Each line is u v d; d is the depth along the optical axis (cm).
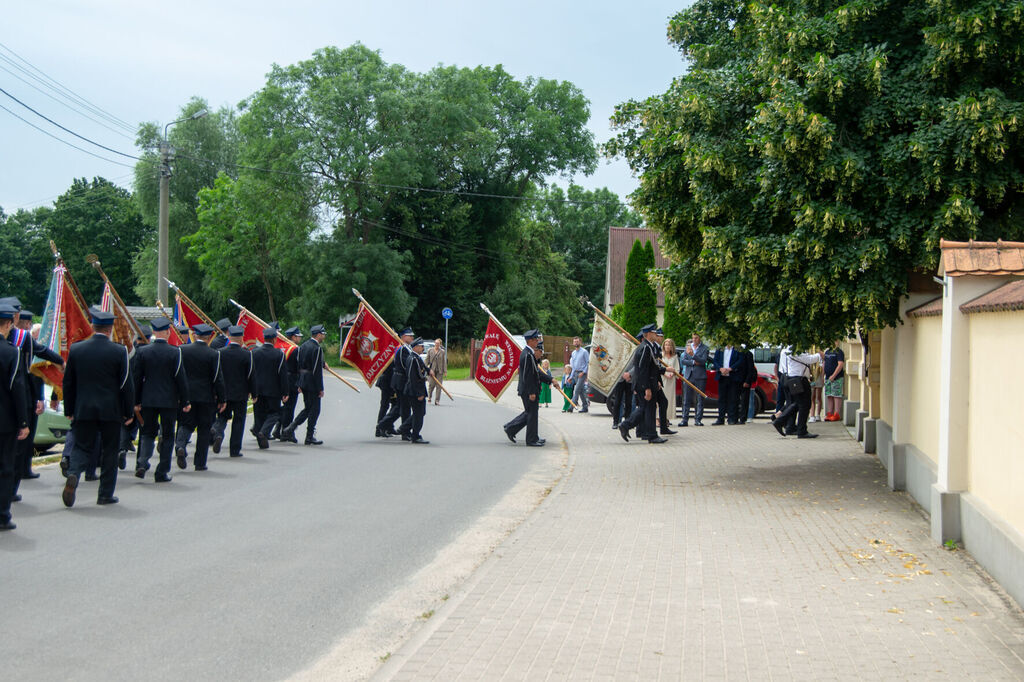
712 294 1189
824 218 1018
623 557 770
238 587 669
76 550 771
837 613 606
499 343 1741
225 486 1122
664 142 1241
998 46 1009
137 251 7656
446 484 1174
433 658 512
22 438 860
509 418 2270
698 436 1789
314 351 1595
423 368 1642
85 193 7881
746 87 1173
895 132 1073
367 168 5088
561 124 6138
